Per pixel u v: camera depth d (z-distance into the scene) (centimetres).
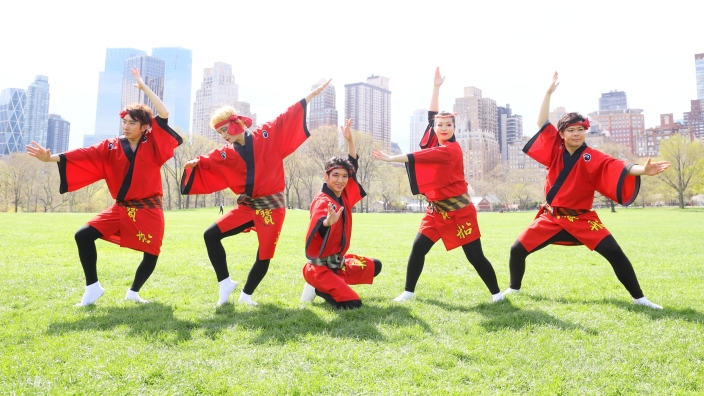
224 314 509
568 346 404
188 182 571
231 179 567
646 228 2169
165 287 664
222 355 376
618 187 523
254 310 527
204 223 2448
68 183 548
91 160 553
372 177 7281
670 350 392
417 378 331
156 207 575
